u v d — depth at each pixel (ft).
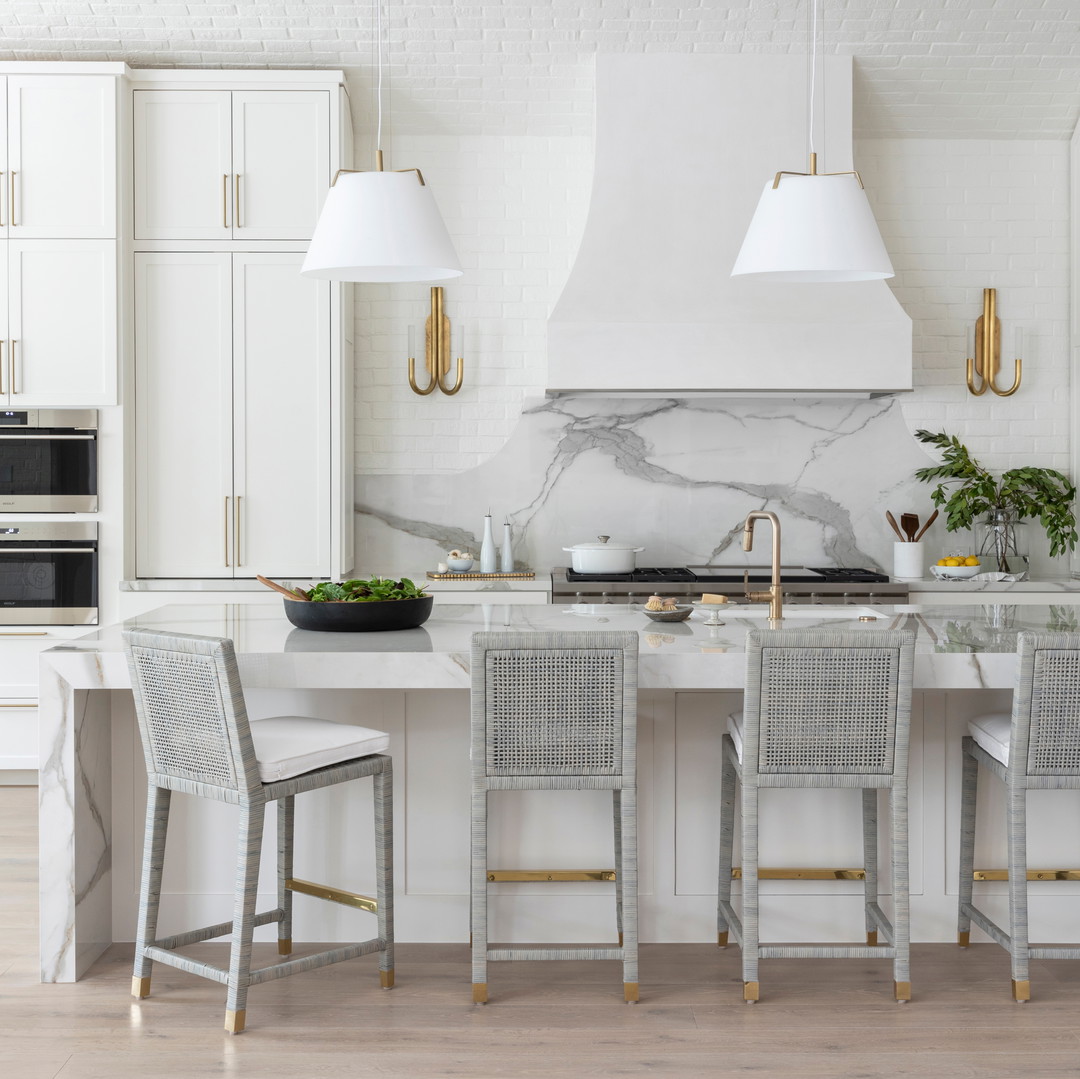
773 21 15.64
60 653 9.21
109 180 15.28
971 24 15.71
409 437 17.63
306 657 9.05
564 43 15.96
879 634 8.50
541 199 17.53
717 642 9.60
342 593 10.28
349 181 9.39
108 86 15.25
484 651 8.44
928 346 17.69
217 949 10.05
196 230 15.65
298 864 10.15
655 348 15.60
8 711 15.47
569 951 8.92
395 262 9.18
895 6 15.39
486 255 17.57
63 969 9.36
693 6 15.40
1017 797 8.88
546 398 17.61
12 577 15.48
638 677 9.02
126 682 9.22
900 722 8.63
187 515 15.84
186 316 15.71
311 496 15.92
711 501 17.70
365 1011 8.86
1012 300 17.71
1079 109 17.15
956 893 10.26
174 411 15.78
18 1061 8.03
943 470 17.02
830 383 15.71
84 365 15.38
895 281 17.67
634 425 17.65
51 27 15.61
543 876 10.07
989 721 9.61
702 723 10.19
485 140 17.48
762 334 15.65
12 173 15.25
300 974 9.55
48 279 15.31
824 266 9.39
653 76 15.97
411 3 15.33
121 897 10.19
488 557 16.74
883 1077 7.83
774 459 17.66
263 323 15.76
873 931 10.16
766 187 9.83
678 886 10.25
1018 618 11.07
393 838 9.55
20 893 11.47
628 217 15.89
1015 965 9.02
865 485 17.67
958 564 16.51
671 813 10.19
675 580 15.69
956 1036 8.44
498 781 8.61
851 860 10.25
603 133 15.97
